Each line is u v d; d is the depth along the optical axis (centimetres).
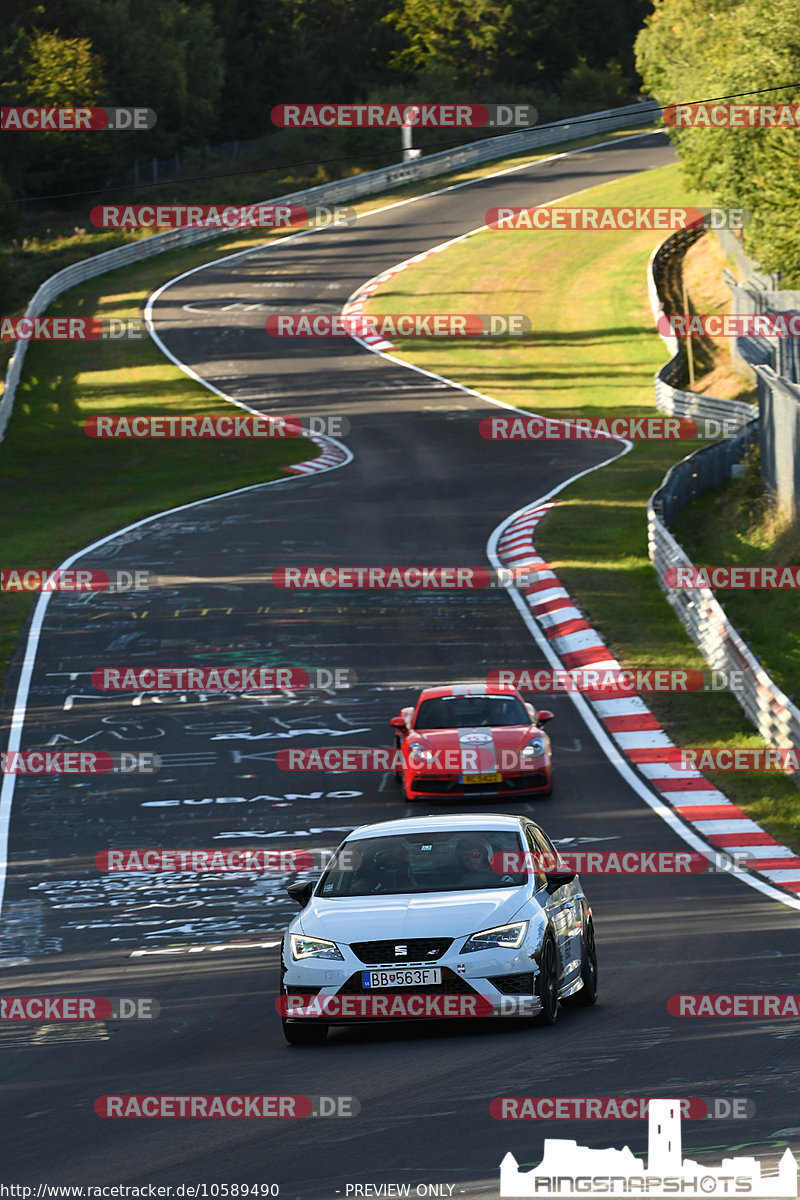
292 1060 3522
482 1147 2609
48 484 16538
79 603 11406
